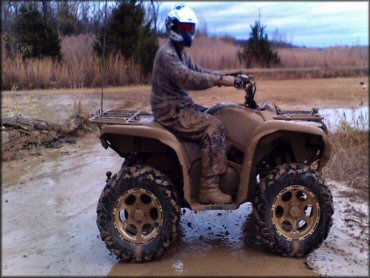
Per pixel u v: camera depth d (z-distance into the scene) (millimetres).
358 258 4477
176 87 4406
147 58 14172
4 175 6559
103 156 7555
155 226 4398
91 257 4473
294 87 13719
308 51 17766
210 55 16719
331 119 9344
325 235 4449
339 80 14922
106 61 13180
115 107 10078
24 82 11211
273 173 4469
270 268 4250
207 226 5211
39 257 4438
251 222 5316
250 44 16859
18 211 5434
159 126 4422
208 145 4371
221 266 4297
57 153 7660
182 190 4730
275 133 4398
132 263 4371
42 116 8789
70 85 11797
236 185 4555
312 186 4414
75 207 5594
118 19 14258
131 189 4352
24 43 11414
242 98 10875
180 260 4426
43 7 11664
